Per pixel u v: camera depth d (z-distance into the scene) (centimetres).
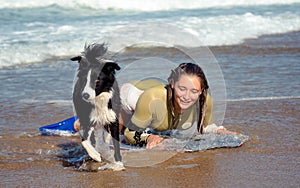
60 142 602
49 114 726
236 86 873
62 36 1329
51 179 483
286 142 588
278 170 500
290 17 1728
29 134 631
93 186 463
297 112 715
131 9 1897
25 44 1226
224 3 2072
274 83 895
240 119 680
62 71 1025
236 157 538
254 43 1337
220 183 466
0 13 1711
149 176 486
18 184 471
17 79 952
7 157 548
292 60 1110
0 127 660
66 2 1859
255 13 1834
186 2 2009
